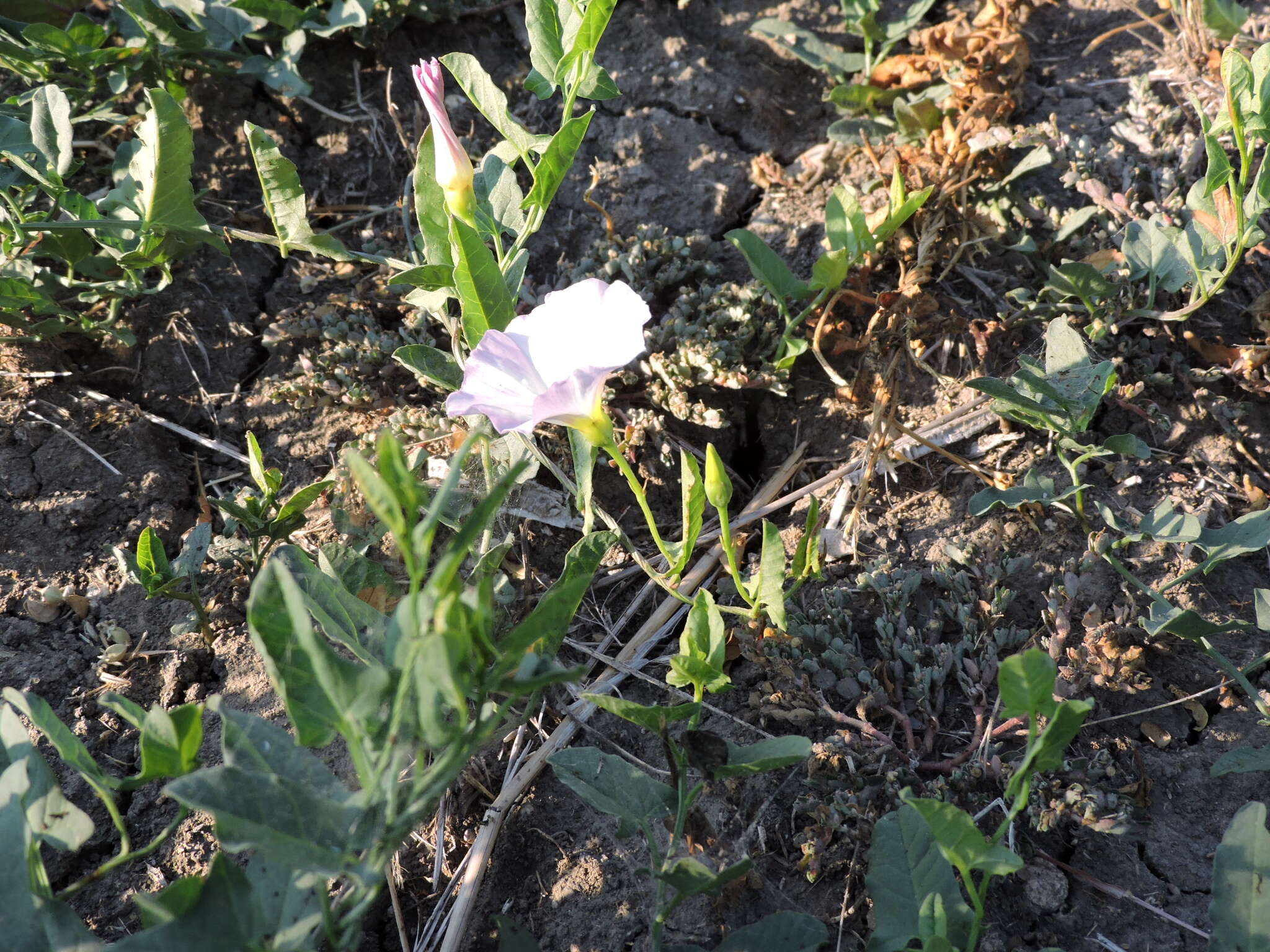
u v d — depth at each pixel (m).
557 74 0.18
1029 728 0.15
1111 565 0.19
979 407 0.21
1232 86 0.18
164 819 0.17
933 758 0.17
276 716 0.18
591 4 0.17
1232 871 0.14
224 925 0.12
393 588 0.18
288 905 0.13
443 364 0.19
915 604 0.19
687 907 0.16
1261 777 0.17
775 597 0.17
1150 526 0.18
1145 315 0.21
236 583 0.19
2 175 0.21
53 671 0.19
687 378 0.21
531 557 0.20
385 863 0.12
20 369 0.21
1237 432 0.20
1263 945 0.14
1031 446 0.20
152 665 0.19
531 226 0.19
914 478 0.21
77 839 0.14
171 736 0.13
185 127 0.19
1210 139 0.19
